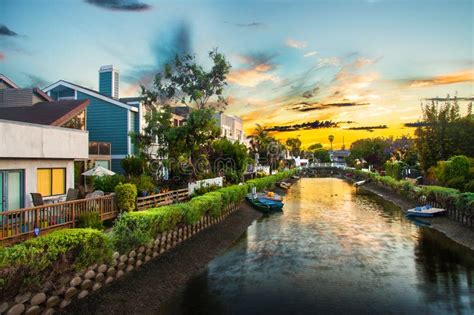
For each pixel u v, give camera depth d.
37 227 14.12
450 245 21.12
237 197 31.08
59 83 36.88
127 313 11.26
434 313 11.98
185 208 18.88
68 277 10.34
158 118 31.69
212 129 32.16
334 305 12.61
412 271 16.34
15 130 16.23
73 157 20.20
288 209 37.25
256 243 21.88
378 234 24.39
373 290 14.02
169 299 13.00
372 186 63.75
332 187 68.81
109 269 12.26
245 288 14.18
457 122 38.81
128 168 29.75
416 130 41.94
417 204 36.59
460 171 31.30
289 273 16.05
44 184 18.70
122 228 14.22
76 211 16.39
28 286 8.91
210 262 17.75
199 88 34.56
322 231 25.53
